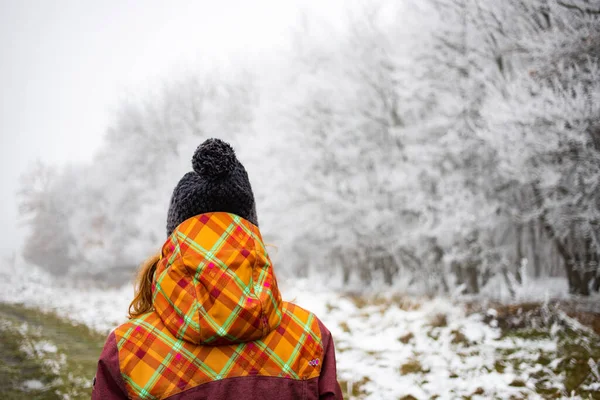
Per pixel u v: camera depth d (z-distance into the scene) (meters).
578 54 8.45
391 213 15.33
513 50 10.84
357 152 16.41
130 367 1.10
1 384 4.70
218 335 1.08
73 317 9.84
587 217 8.68
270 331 1.16
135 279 1.40
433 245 13.75
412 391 4.16
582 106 7.83
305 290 11.92
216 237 1.14
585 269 9.27
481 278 12.77
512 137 8.71
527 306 7.32
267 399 1.12
